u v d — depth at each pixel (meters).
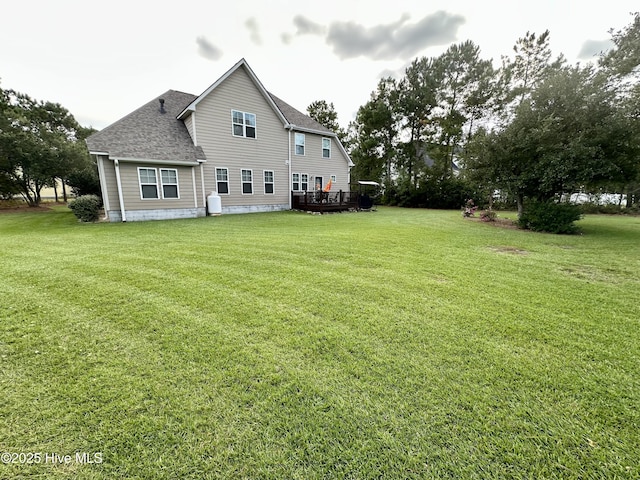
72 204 10.20
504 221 11.59
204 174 12.62
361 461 1.43
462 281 4.05
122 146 10.53
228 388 1.91
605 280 4.18
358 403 1.78
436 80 19.88
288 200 15.92
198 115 12.27
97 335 2.54
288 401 1.80
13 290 3.53
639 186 15.05
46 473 1.37
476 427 1.62
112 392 1.86
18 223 10.19
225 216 12.50
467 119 21.02
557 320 2.90
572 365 2.18
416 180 22.19
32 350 2.30
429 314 3.00
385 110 21.98
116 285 3.73
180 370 2.08
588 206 16.61
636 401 1.81
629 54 10.39
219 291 3.57
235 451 1.48
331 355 2.27
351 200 16.64
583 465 1.41
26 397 1.80
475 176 10.99
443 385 1.95
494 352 2.33
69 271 4.29
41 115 23.41
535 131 8.70
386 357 2.25
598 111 8.23
